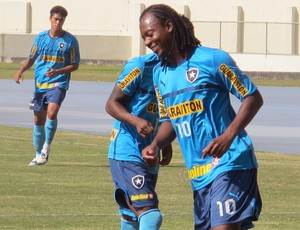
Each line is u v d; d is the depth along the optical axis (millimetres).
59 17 33625
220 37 118000
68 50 33594
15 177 30484
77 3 137375
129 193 17609
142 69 17734
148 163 16078
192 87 14961
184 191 28203
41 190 27844
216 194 14703
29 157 36031
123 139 17969
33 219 23188
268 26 122250
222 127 14977
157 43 15141
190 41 15164
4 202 25625
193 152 15109
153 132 17469
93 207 25109
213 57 14914
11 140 42219
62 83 33438
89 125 50031
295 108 63438
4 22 141750
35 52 33812
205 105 14945
